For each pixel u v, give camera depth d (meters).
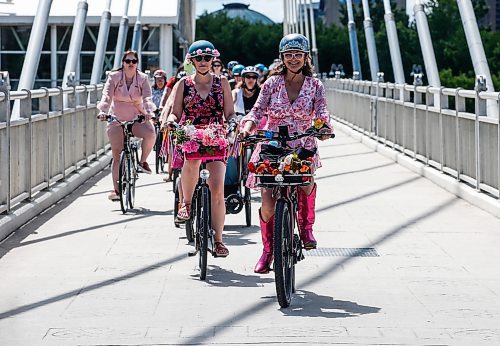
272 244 7.21
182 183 8.30
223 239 9.55
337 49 67.50
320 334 6.07
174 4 37.72
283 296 6.65
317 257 8.62
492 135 11.18
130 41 38.19
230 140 8.08
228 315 6.57
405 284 7.55
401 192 13.07
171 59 38.34
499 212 10.61
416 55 58.34
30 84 14.05
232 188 9.98
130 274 7.90
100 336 6.04
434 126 14.65
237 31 76.50
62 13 36.47
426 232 9.91
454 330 6.18
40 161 11.86
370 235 9.76
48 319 6.47
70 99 14.46
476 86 11.65
